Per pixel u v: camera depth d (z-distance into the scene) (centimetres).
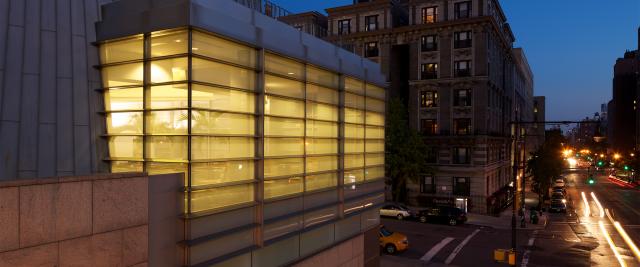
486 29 4712
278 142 1312
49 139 1102
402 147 4494
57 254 724
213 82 1056
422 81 4997
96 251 784
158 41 1044
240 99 1151
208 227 1032
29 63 1128
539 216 4688
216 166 1062
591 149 19188
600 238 3450
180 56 998
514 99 7288
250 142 1184
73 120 1132
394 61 5425
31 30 1148
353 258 1783
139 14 1064
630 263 2631
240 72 1151
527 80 10425
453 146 4822
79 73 1159
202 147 1019
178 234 970
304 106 1438
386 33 5116
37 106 1111
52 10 1184
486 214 4653
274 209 1274
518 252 2891
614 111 15700
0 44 1102
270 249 1262
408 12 5634
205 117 1030
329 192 1600
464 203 4584
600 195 7306
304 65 1435
